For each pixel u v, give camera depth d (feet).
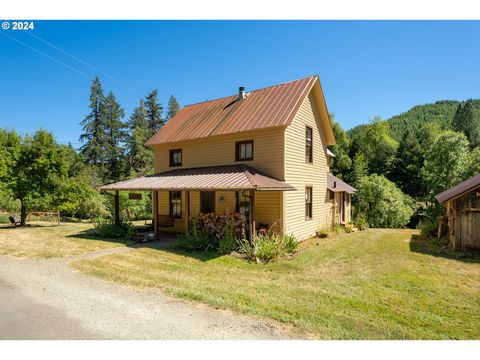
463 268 26.27
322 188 52.80
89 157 160.86
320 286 21.09
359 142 149.59
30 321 14.69
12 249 34.19
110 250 34.22
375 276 23.80
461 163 84.12
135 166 165.78
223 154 44.68
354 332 13.67
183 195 49.78
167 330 13.60
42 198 55.01
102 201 82.48
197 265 27.27
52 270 24.94
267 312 15.61
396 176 132.26
